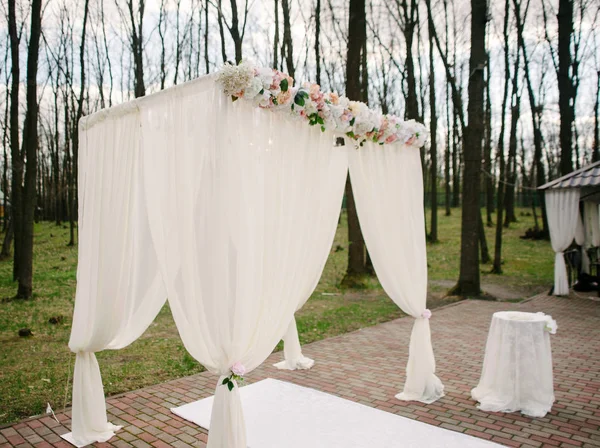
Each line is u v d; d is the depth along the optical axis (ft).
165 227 11.80
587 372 19.21
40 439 13.41
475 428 14.05
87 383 13.42
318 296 38.58
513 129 51.90
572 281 42.42
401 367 20.11
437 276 49.73
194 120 11.44
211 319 10.74
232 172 10.81
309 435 13.64
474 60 37.63
